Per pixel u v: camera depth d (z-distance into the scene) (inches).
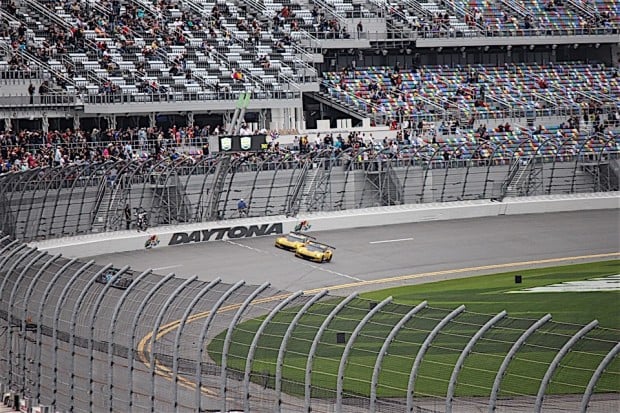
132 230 4992.6
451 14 7682.1
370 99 7017.7
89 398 2266.2
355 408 2204.7
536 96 7327.8
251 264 4719.5
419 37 7381.9
